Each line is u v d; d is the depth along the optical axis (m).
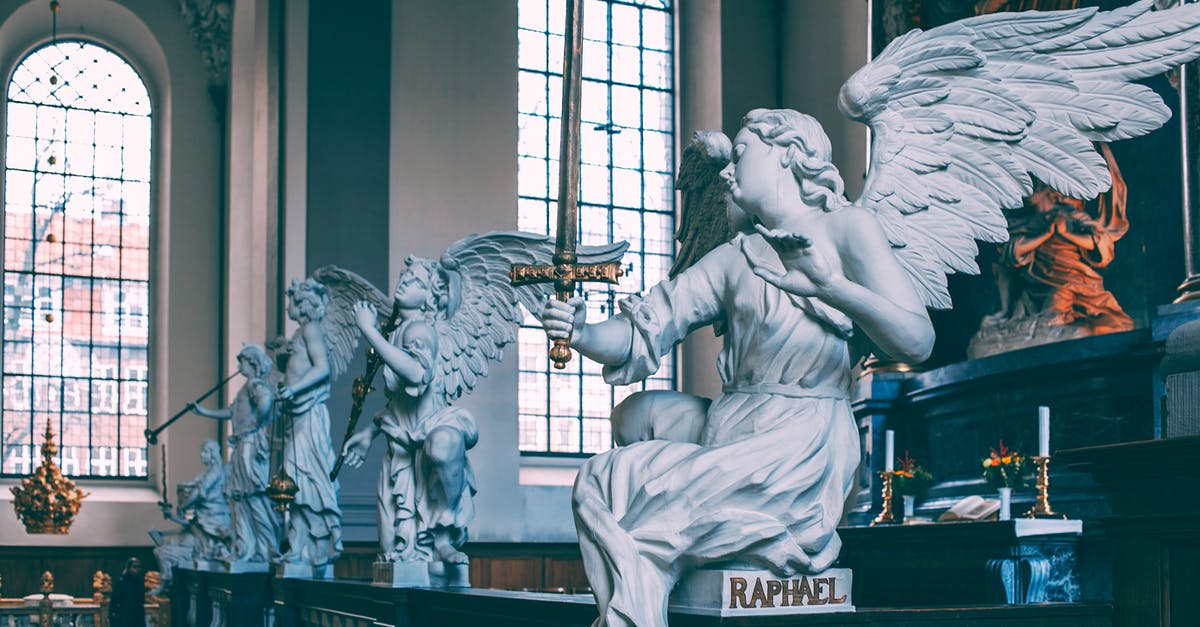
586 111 20.16
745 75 18.55
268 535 10.95
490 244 6.97
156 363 21.53
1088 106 3.54
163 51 21.61
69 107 21.62
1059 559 8.15
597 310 19.66
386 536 6.55
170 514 15.66
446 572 6.40
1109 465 3.22
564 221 3.30
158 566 18.41
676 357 19.73
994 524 8.09
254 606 9.65
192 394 21.14
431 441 6.34
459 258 6.91
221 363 21.30
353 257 17.02
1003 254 11.56
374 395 16.33
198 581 12.41
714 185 4.33
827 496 3.30
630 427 3.69
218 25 21.59
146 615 15.80
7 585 19.48
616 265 3.34
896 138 3.63
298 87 17.11
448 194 17.97
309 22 17.31
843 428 3.35
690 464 3.18
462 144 18.19
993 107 3.59
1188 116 9.34
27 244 21.20
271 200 17.34
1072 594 8.18
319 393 8.90
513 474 18.12
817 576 3.23
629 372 3.54
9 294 20.98
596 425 19.67
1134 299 10.30
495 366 18.27
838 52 17.03
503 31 18.72
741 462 3.18
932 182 3.62
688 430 3.60
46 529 19.30
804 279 3.09
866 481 12.72
